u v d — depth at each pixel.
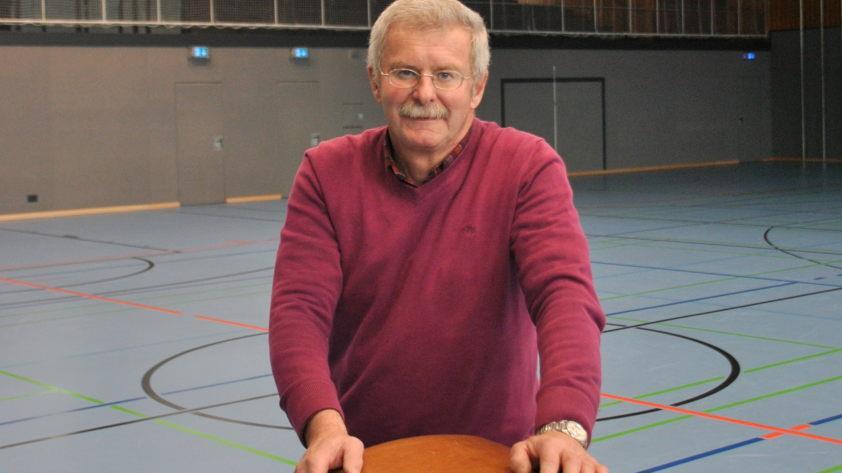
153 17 20.91
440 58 2.07
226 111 21.78
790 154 30.19
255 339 7.93
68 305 9.80
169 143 21.25
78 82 20.25
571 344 1.90
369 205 2.25
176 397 6.22
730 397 5.83
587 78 26.95
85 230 17.16
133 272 11.98
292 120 22.52
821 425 5.23
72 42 20.12
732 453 4.81
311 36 22.56
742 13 29.56
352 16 23.02
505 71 25.69
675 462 4.70
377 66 2.13
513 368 2.27
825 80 29.23
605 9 26.89
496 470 1.58
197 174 21.59
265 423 5.62
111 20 20.48
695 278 10.27
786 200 18.42
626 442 5.03
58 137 20.12
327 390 1.99
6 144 19.64
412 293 2.23
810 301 8.78
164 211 20.42
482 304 2.22
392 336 2.23
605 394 5.98
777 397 5.79
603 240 13.70
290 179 22.62
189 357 7.34
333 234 2.27
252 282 10.96
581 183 24.17
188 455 5.08
